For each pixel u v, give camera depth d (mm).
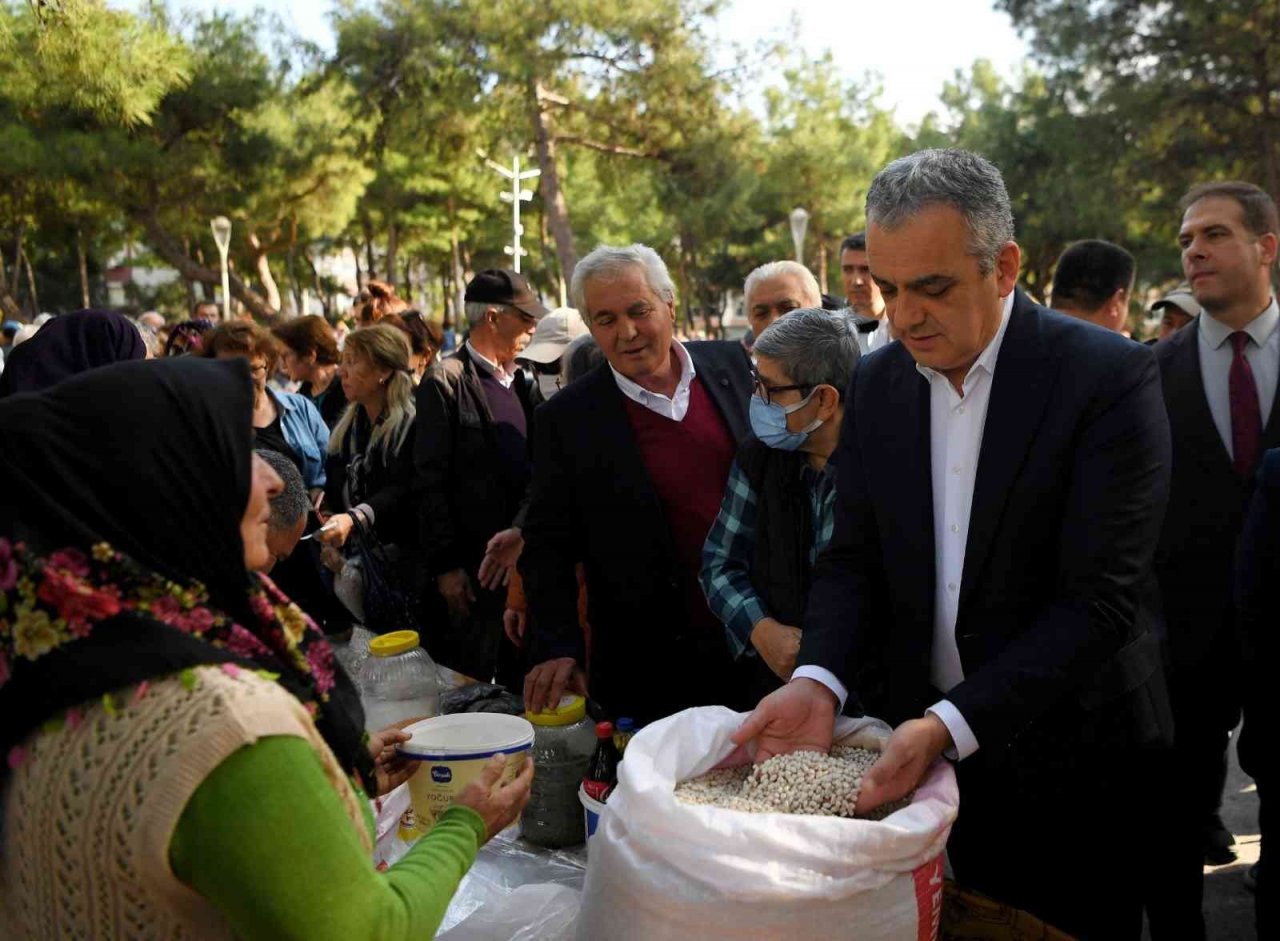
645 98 17375
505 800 1346
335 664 1249
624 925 1364
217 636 1062
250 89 17844
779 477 2211
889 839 1320
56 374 2438
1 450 996
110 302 39562
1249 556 2117
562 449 2678
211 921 1008
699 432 2672
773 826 1303
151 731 952
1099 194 20734
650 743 1555
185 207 19078
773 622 2156
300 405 4035
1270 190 17391
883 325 3738
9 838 1029
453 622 3652
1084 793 1735
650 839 1345
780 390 2123
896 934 1339
